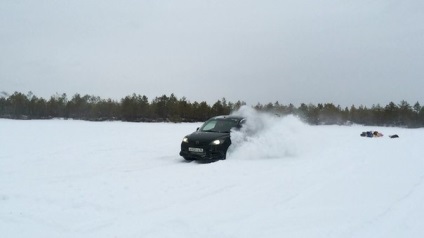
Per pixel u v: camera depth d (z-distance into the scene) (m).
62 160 10.44
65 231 4.57
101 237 4.37
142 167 9.53
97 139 17.33
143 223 4.89
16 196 6.14
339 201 6.15
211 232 4.59
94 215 5.21
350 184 7.46
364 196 6.50
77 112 65.25
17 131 21.94
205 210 5.55
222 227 4.79
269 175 8.37
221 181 7.65
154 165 9.94
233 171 8.84
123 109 64.25
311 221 5.09
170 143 16.09
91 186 7.01
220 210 5.56
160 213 5.35
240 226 4.84
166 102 66.12
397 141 17.94
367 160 10.90
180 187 7.05
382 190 6.95
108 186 7.03
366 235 4.55
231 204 5.91
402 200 6.23
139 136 19.73
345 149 13.90
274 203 6.00
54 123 35.44
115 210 5.47
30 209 5.45
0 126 27.31
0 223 4.83
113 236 4.40
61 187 6.89
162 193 6.55
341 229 4.76
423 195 6.58
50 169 8.95
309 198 6.34
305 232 4.64
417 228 4.82
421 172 8.89
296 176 8.27
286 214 5.40
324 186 7.26
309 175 8.41
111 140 16.94
